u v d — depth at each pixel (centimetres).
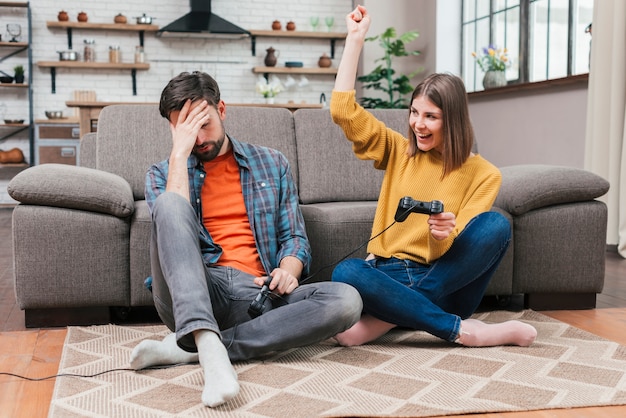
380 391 156
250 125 283
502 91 545
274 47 787
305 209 248
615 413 145
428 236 184
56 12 738
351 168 288
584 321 234
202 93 183
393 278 196
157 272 168
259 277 186
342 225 237
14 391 161
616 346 195
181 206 164
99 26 725
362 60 742
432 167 199
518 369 172
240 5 775
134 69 750
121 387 159
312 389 157
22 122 711
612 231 403
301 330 174
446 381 163
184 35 739
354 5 788
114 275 225
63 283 221
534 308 251
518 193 243
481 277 194
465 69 659
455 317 190
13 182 217
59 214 220
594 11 408
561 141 473
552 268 247
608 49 402
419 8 711
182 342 157
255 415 141
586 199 251
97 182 225
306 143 288
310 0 791
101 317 228
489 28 610
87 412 143
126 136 270
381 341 203
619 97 392
